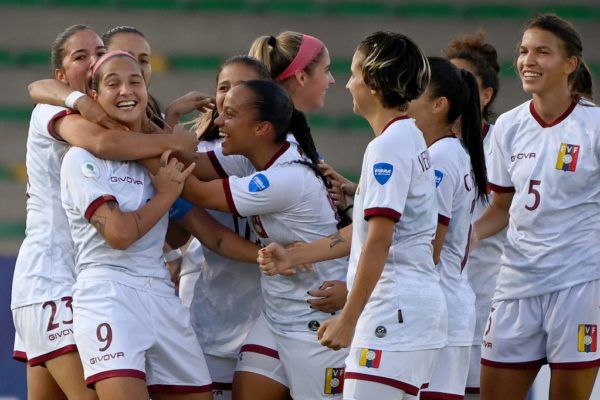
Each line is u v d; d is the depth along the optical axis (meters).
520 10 41.03
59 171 15.74
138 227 14.39
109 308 14.45
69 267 15.66
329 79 17.83
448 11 41.12
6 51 40.47
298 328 15.75
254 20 41.12
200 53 40.59
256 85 15.45
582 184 17.20
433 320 13.98
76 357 15.16
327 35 40.97
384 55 13.76
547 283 17.36
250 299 16.69
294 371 15.80
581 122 17.33
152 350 14.92
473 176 16.25
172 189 14.78
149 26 40.88
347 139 38.78
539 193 17.42
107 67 14.83
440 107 15.80
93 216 14.38
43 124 15.38
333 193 16.25
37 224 15.82
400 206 13.52
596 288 17.19
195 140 15.25
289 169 15.48
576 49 17.27
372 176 13.60
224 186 15.29
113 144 14.63
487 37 40.56
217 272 16.80
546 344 17.55
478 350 19.06
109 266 14.75
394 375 13.74
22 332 15.66
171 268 18.97
